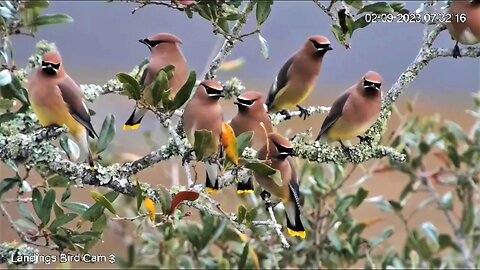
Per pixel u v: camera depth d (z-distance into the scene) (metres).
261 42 8.52
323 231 11.65
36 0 8.99
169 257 11.44
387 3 8.40
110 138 8.76
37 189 8.42
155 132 11.58
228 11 8.52
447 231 15.89
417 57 9.18
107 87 9.09
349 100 9.27
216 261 11.32
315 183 11.34
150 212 7.73
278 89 10.51
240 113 8.77
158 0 8.95
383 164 12.38
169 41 8.94
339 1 8.65
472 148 12.10
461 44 9.13
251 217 7.81
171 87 8.91
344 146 8.98
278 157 8.24
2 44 8.96
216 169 8.11
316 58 10.34
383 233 11.59
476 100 12.71
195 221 12.20
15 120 8.82
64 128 8.04
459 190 12.30
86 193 12.38
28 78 9.99
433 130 13.44
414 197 16.16
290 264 11.54
